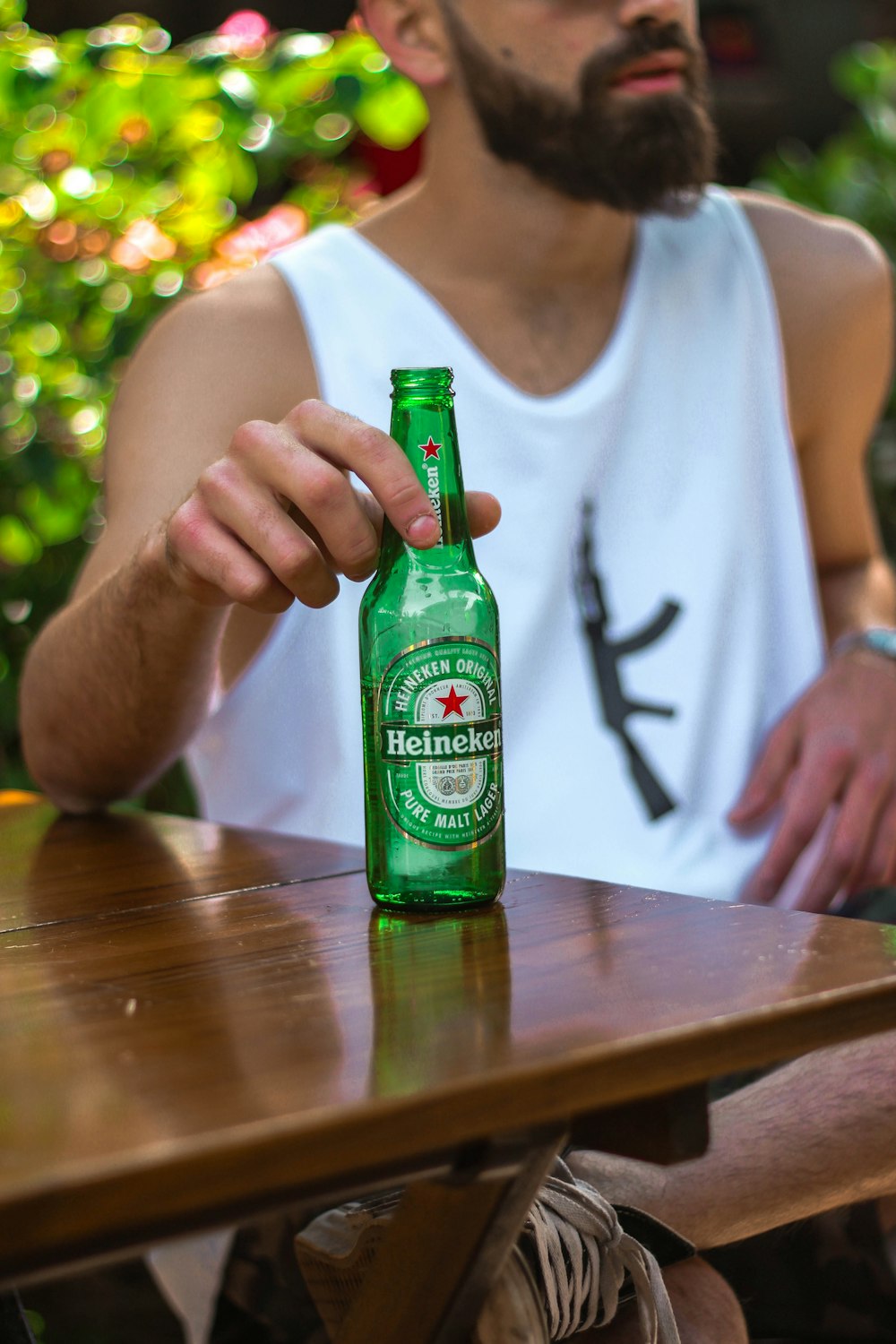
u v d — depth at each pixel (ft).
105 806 4.51
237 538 3.40
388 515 3.21
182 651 3.97
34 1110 2.54
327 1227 3.18
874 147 10.84
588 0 4.66
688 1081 2.68
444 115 4.98
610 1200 3.31
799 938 3.05
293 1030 2.76
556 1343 3.08
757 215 5.51
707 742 5.01
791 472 5.26
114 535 4.44
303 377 4.84
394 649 3.28
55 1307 5.96
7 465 6.31
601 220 4.99
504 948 3.09
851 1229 3.78
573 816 4.79
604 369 5.01
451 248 5.05
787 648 5.24
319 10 13.70
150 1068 2.66
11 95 6.16
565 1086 2.60
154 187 6.70
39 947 3.22
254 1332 4.11
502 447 4.89
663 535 5.05
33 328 6.44
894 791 4.78
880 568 5.96
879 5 16.66
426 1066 2.60
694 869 4.83
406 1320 2.83
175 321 4.85
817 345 5.45
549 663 4.87
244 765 4.80
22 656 6.74
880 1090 3.37
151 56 6.54
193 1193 2.41
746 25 16.43
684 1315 3.20
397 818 3.30
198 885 3.64
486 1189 2.70
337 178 7.42
